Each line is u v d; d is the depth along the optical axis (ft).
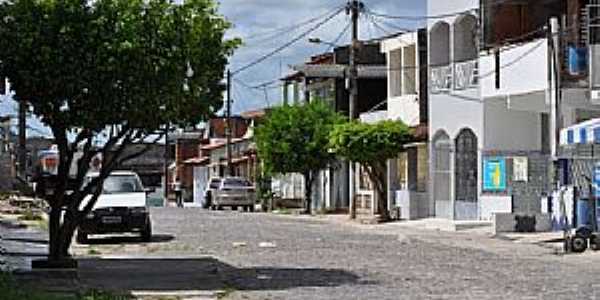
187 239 106.22
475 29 136.26
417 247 96.27
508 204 126.82
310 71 205.16
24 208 155.43
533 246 97.40
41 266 69.36
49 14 64.90
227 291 60.23
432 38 147.33
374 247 96.07
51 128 67.82
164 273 71.31
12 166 180.45
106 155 70.54
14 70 65.26
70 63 64.49
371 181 162.71
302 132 182.19
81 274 70.03
